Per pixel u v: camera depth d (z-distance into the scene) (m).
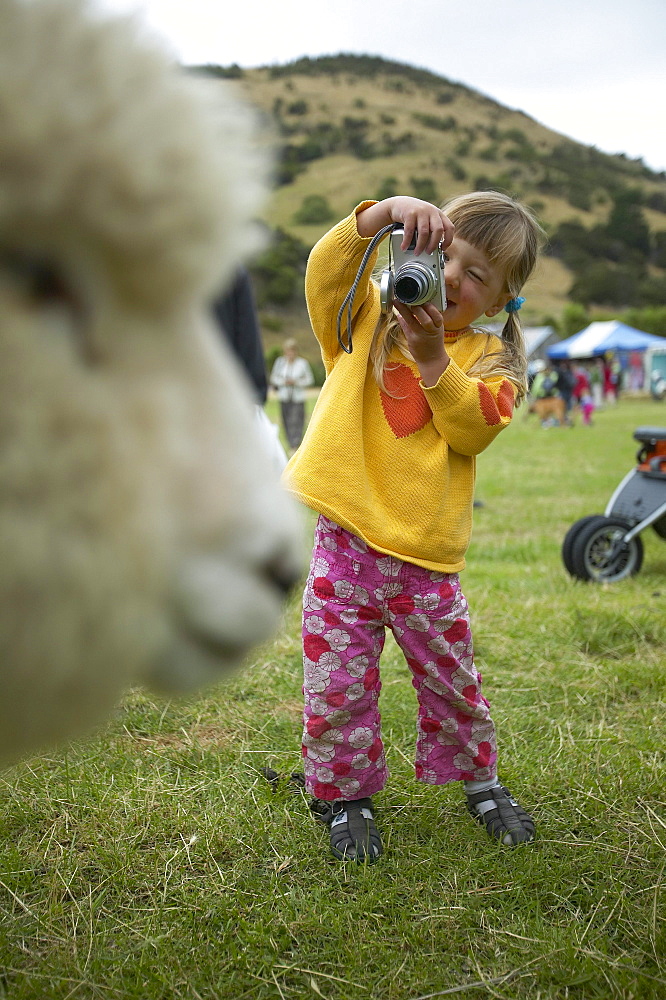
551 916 1.93
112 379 0.63
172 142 0.61
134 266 0.61
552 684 3.15
